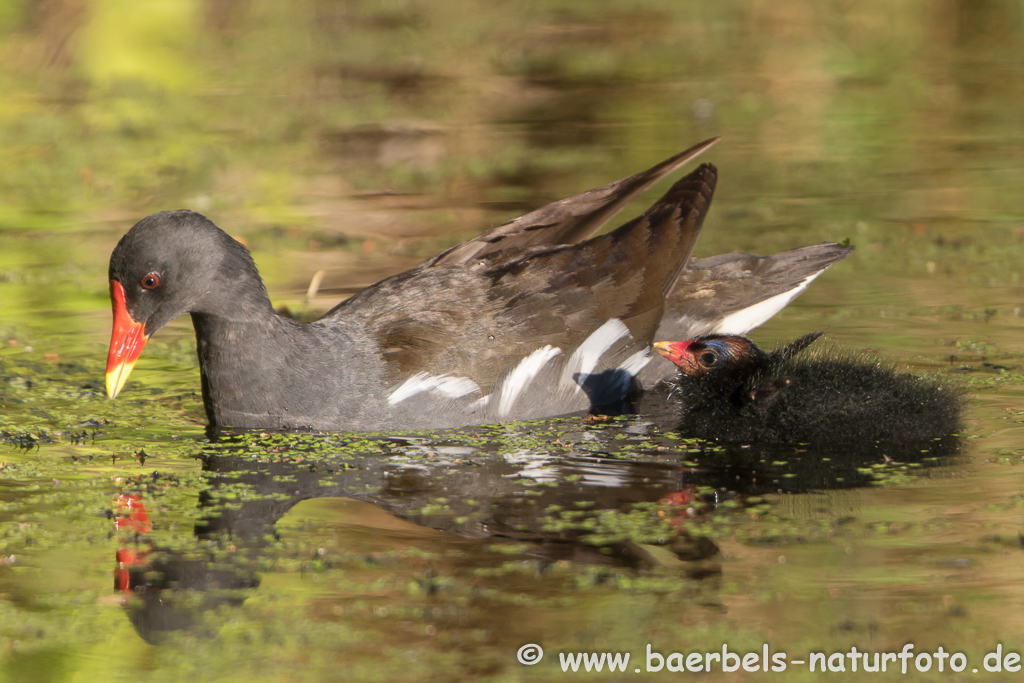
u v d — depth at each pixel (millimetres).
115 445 10719
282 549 8406
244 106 25781
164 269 10773
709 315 12578
